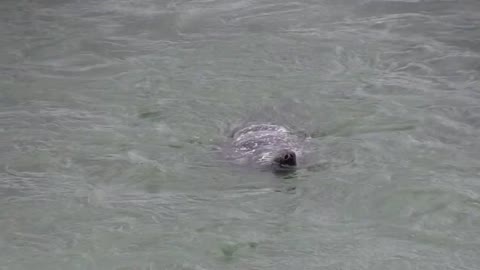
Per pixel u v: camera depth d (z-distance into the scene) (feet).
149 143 107.14
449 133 108.37
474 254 79.30
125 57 138.82
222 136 109.50
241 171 98.73
